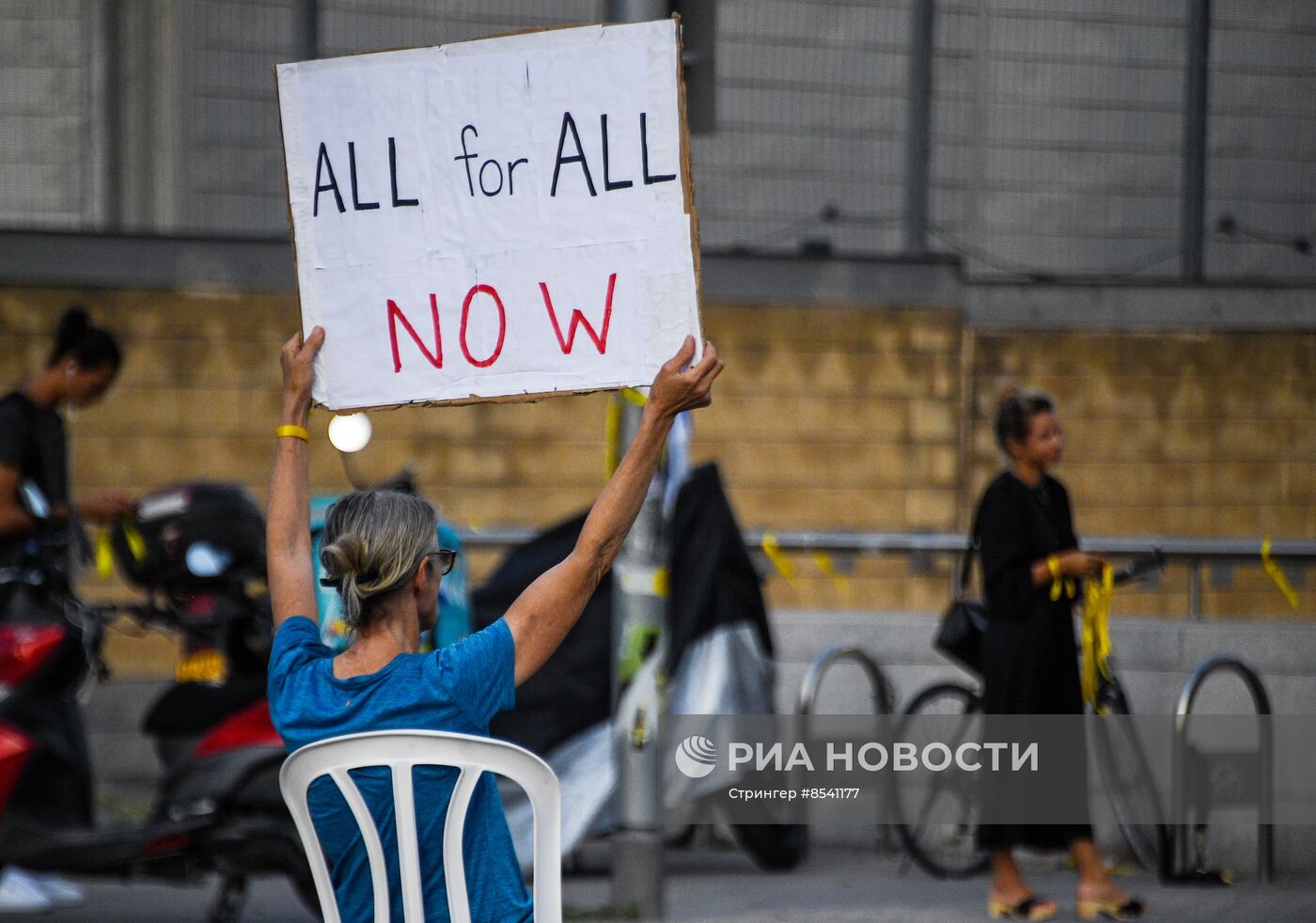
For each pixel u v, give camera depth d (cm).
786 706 3005
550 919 1072
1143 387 4081
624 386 1152
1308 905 2470
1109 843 2855
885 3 4069
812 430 3881
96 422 3597
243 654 2491
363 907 1081
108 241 3609
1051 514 2444
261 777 2194
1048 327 4062
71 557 2400
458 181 1183
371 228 1203
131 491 3606
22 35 3812
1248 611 3966
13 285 3575
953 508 3916
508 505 3756
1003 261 4141
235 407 3644
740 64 4038
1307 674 2733
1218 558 2802
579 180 1158
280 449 1214
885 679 2917
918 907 2486
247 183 3869
